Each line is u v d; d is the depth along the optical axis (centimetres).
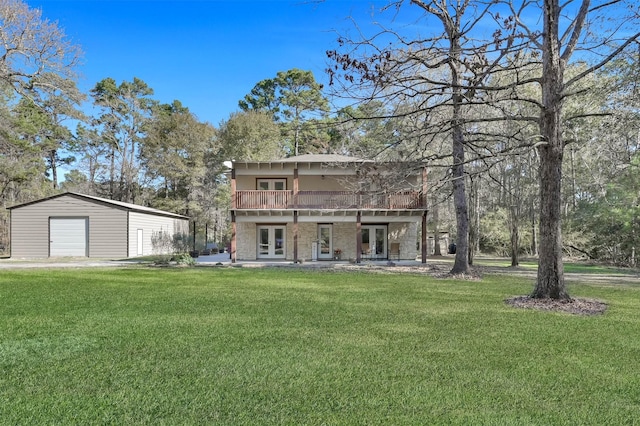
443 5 1186
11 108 3028
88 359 475
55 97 2052
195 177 4241
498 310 819
